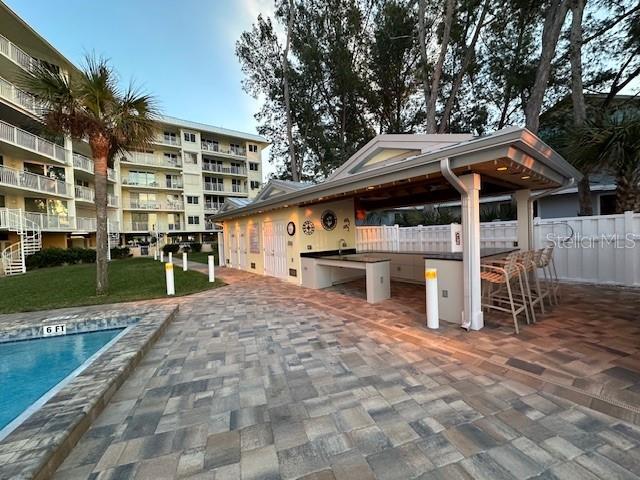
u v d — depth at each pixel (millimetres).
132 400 2439
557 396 2295
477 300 3746
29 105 13414
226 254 13367
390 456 1729
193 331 4254
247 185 31469
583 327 3609
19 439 1774
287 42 15273
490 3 10797
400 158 5648
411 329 3900
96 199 6855
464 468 1619
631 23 8836
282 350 3432
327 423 2066
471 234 3691
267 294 6734
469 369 2811
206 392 2547
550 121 11297
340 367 2939
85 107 6430
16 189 14070
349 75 14875
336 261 6414
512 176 4137
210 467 1685
